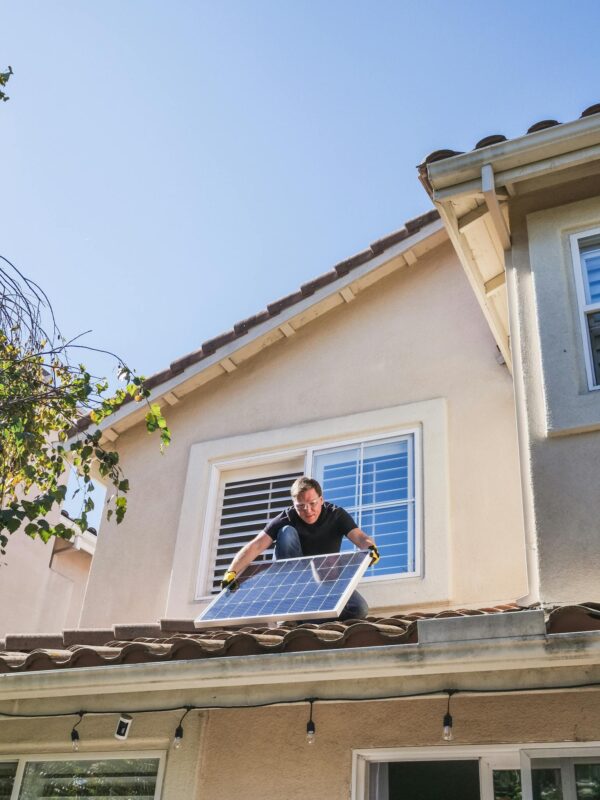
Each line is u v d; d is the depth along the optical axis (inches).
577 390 259.9
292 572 254.5
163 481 392.5
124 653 226.8
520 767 210.1
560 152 286.0
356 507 343.3
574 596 230.5
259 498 371.6
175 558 366.9
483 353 352.8
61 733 259.9
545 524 242.4
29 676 235.5
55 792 255.0
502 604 298.7
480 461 330.3
